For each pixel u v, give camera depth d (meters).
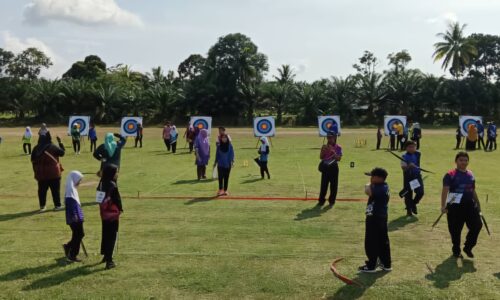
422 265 7.53
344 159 22.94
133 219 10.56
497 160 22.67
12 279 6.94
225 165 13.37
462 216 7.78
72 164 21.34
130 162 22.03
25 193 13.97
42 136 11.44
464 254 8.10
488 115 62.50
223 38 66.25
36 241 8.89
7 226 10.00
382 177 7.10
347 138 38.22
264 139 16.66
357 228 9.80
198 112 64.00
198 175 16.52
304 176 17.31
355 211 11.38
